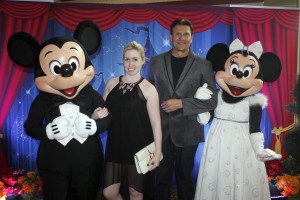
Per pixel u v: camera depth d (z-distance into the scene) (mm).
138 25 3006
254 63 2256
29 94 2996
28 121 2047
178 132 2367
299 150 2744
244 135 2309
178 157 2447
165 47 3061
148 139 2176
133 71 2076
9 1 2814
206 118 2373
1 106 2949
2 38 2848
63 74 1902
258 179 2311
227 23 3068
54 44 1977
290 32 3143
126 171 2180
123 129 2117
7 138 3008
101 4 2926
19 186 2803
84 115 2029
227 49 2381
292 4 3783
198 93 2295
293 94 2734
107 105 2170
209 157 2334
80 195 2102
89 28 2166
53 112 2025
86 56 2076
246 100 2342
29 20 2854
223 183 2256
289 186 2619
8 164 3035
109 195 2188
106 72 3051
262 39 3096
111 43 3014
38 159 2070
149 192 2182
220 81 2305
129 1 3580
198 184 2412
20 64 2090
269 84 3182
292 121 3250
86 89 2143
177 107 2264
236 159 2252
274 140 3256
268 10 3076
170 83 2354
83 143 2053
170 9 3006
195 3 3521
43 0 2863
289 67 3182
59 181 2035
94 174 2113
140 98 2113
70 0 3578
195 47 3084
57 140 2016
